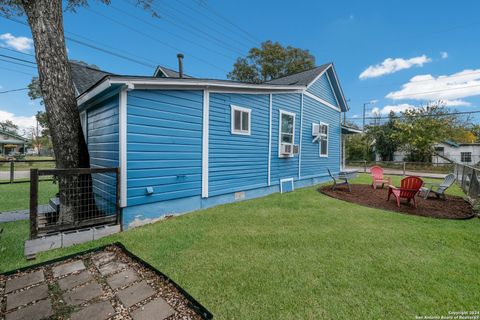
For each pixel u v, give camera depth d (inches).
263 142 259.3
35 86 731.4
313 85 345.4
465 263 105.0
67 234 120.9
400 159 891.4
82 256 110.0
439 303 77.7
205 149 195.0
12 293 81.3
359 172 644.1
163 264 101.9
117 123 149.2
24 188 293.6
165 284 87.8
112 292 82.9
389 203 228.5
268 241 127.9
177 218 169.8
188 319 70.3
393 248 120.6
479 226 158.4
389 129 895.1
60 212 138.6
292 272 96.0
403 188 225.8
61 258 105.4
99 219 137.1
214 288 84.7
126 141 146.3
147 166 157.2
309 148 342.6
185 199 183.3
